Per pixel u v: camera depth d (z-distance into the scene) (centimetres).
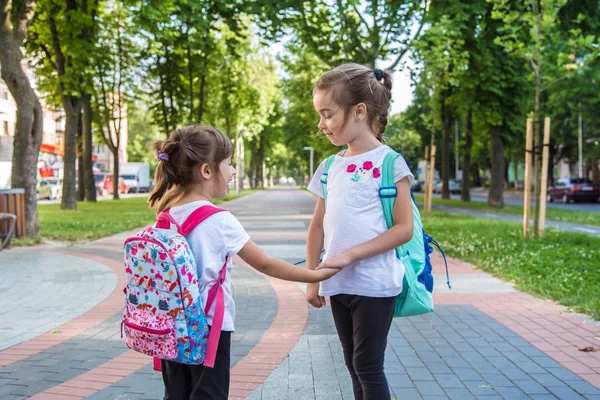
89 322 536
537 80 1146
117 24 2758
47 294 670
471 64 2025
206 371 212
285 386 364
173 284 198
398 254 243
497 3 1148
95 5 2105
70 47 1886
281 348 450
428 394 350
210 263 208
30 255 1012
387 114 246
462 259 934
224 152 224
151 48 2380
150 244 200
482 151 5191
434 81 1814
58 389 361
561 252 928
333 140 243
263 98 3872
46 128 6094
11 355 434
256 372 392
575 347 445
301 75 2952
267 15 1888
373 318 233
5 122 5062
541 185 1117
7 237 1097
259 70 3409
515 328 505
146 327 200
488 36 1945
